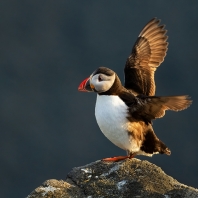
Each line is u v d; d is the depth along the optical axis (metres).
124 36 26.11
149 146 7.77
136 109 7.41
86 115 22.72
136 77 8.27
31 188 20.25
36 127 22.56
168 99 6.92
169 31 25.53
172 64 24.06
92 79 7.49
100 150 20.89
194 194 6.85
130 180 7.24
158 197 6.90
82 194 7.16
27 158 21.33
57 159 20.97
